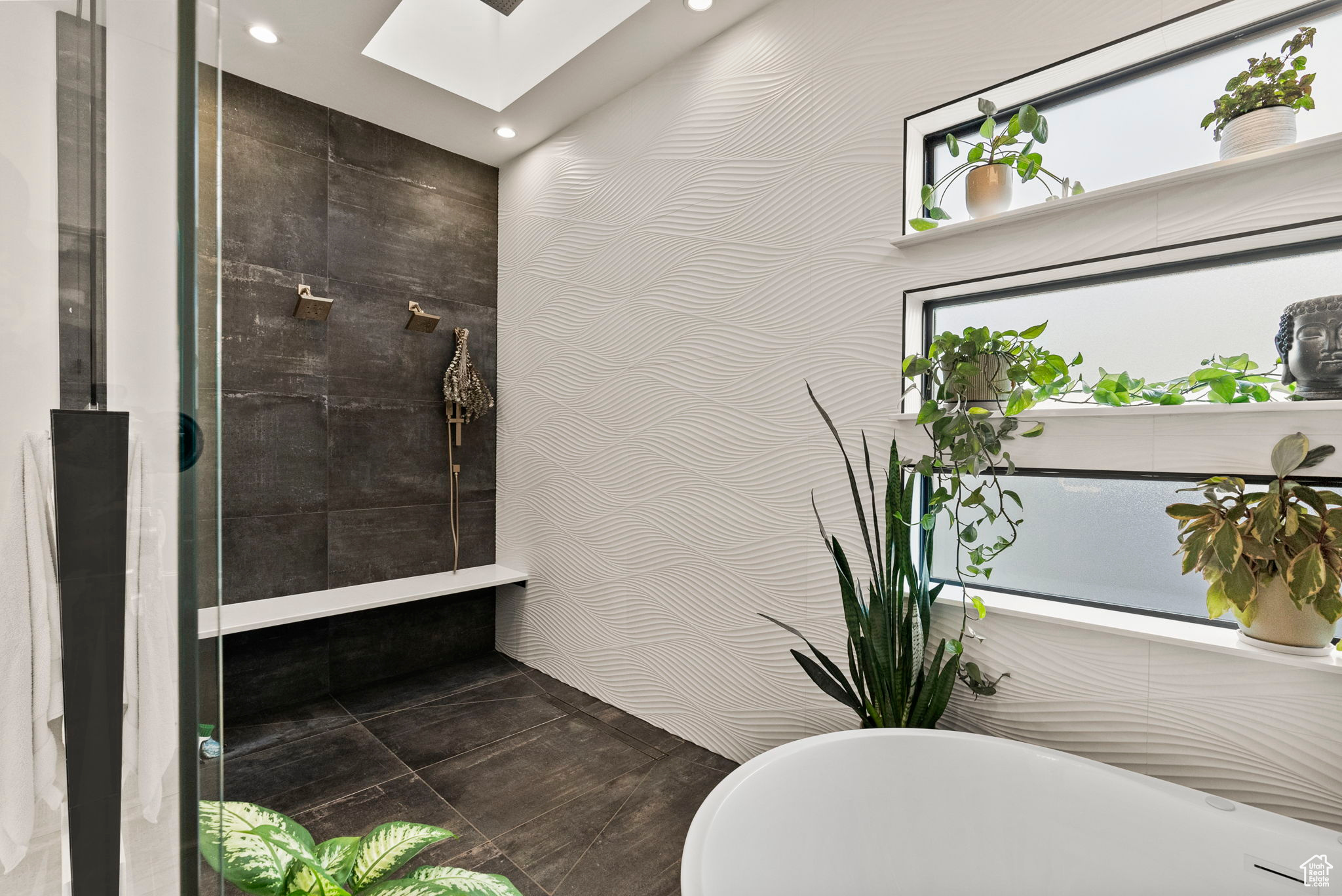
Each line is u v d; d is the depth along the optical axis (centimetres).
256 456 277
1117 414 153
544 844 190
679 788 221
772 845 135
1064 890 137
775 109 231
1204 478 145
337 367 301
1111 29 158
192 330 35
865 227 206
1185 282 159
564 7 266
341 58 256
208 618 37
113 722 33
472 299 352
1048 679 169
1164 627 154
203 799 37
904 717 174
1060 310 179
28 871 30
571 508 314
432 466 336
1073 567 178
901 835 150
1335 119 139
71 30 31
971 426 160
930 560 182
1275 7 141
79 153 31
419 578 325
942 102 188
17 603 30
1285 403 130
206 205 36
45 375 30
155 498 35
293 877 61
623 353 287
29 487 30
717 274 250
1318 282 141
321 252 295
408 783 223
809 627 220
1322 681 131
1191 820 126
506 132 322
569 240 316
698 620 255
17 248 29
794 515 225
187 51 34
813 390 219
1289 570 126
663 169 269
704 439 254
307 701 292
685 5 232
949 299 200
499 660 350
